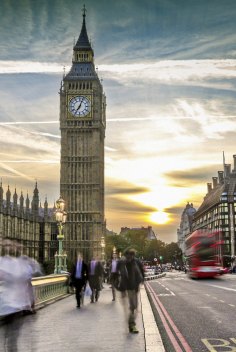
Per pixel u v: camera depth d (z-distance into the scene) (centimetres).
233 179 17100
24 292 1180
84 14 16538
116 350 1306
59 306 2730
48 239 17375
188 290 4234
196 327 1834
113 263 3166
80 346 1386
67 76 15912
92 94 15775
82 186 15500
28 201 16400
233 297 3284
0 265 1172
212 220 18312
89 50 16175
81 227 15312
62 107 15812
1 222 13688
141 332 1630
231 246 16400
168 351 1347
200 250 6575
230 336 1608
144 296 3209
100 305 2788
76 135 15712
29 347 1376
